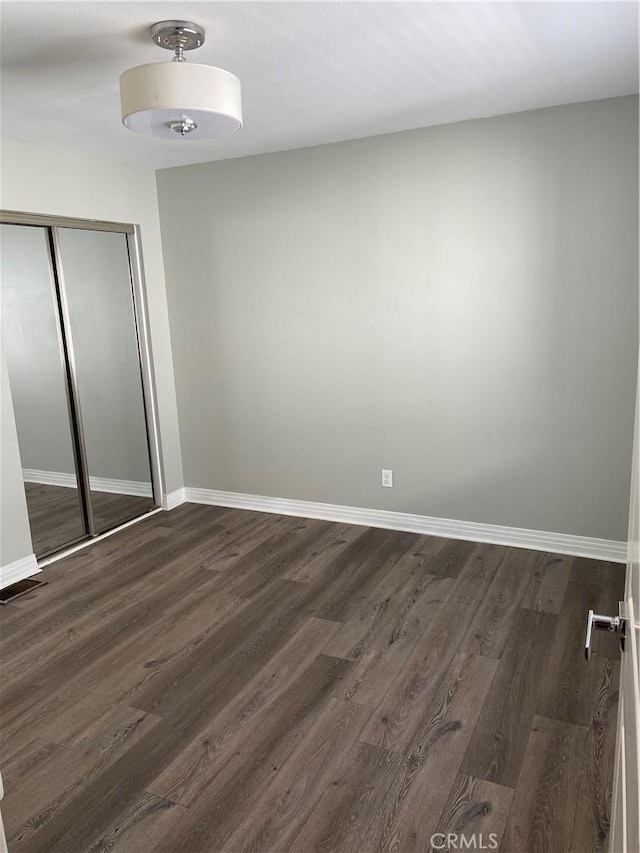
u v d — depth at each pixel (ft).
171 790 6.88
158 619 10.44
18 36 7.41
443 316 12.53
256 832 6.33
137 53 7.98
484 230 11.87
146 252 14.64
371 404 13.61
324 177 13.05
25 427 12.17
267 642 9.64
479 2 6.88
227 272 14.47
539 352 11.85
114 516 14.55
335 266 13.33
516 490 12.59
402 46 8.02
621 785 3.17
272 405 14.69
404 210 12.48
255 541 13.52
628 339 11.13
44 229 12.37
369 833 6.27
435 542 13.15
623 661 3.70
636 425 3.40
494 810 6.48
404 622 10.06
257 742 7.56
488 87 9.75
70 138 11.64
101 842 6.28
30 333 12.17
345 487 14.32
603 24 7.50
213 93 7.29
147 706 8.29
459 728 7.66
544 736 7.47
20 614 10.74
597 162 10.80
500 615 10.15
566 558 12.14
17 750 7.57
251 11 6.92
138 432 15.15
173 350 15.53
